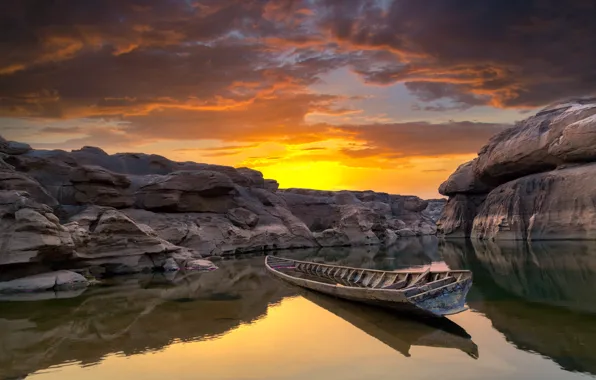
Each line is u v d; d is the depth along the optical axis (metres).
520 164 58.81
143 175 49.47
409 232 96.00
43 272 25.03
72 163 43.53
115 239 30.81
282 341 13.39
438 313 14.77
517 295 19.44
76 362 12.05
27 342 14.09
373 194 115.94
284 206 68.88
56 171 40.59
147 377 10.73
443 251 47.50
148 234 34.12
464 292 15.70
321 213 79.00
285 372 10.67
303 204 78.56
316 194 96.38
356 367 10.83
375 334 13.77
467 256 39.69
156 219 43.75
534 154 55.84
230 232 51.00
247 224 55.31
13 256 22.97
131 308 19.08
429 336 13.37
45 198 32.38
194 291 23.30
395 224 102.12
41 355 12.72
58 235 25.17
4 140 39.66
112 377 10.82
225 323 16.02
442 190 82.06
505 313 15.99
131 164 52.69
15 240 23.34
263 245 56.41
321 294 21.20
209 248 45.44
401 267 34.03
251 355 12.12
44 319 17.16
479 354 11.48
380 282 21.56
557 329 13.53
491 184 70.38
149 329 15.44
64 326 16.08
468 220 73.56
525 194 54.44
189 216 48.75
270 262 35.88
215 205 53.38
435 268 32.03
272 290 23.16
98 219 31.59
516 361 10.86
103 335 14.78
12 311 18.69
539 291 20.20
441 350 11.94
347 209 77.19
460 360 11.07
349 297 18.28
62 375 11.07
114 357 12.39
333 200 83.69
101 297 21.73
